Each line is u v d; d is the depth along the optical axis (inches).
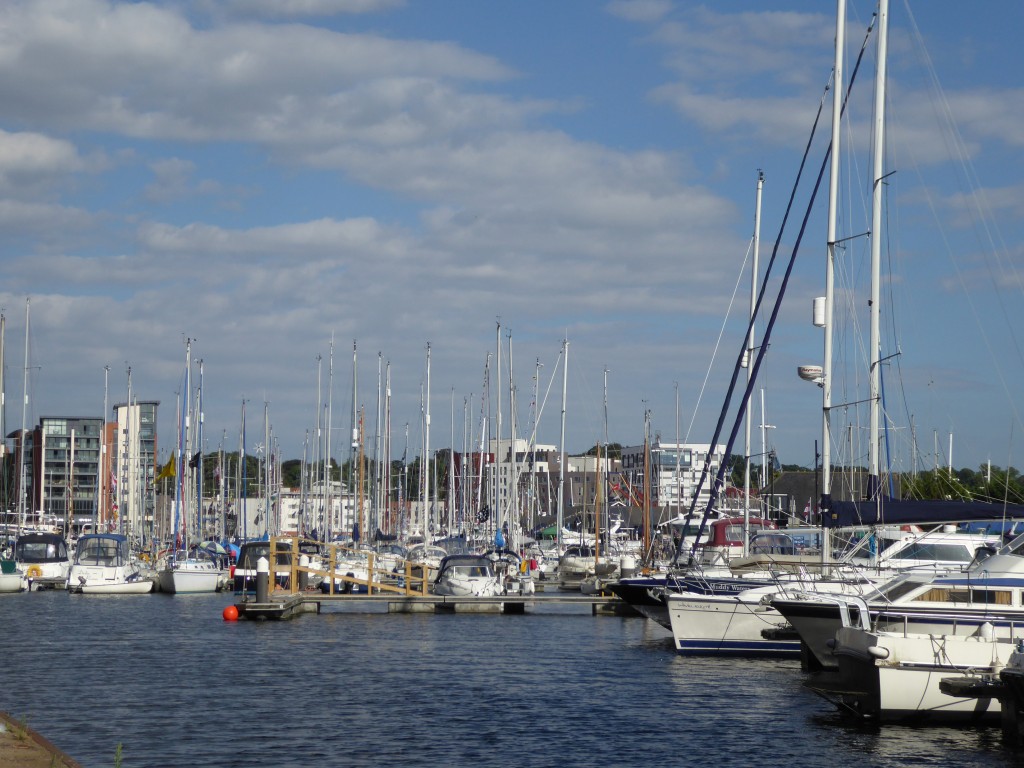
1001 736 902.4
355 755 841.5
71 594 2536.9
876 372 1254.9
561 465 3102.9
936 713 928.3
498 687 1162.0
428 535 3334.2
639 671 1275.8
